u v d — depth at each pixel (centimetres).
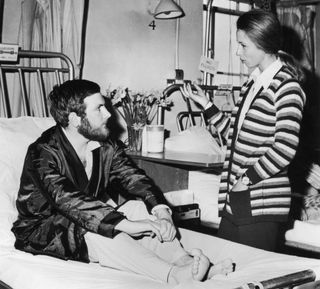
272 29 191
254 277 168
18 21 279
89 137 204
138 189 215
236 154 202
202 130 323
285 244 288
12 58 263
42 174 194
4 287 190
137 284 167
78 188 204
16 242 202
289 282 146
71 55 296
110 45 330
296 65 208
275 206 193
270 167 186
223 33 401
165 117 364
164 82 363
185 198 309
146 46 350
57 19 289
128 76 341
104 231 186
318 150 413
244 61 201
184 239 216
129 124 308
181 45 371
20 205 204
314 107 468
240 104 209
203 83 385
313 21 455
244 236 201
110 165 219
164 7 329
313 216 302
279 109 189
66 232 196
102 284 167
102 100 204
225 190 211
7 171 224
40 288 171
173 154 294
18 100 281
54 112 203
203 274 171
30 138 240
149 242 199
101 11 323
